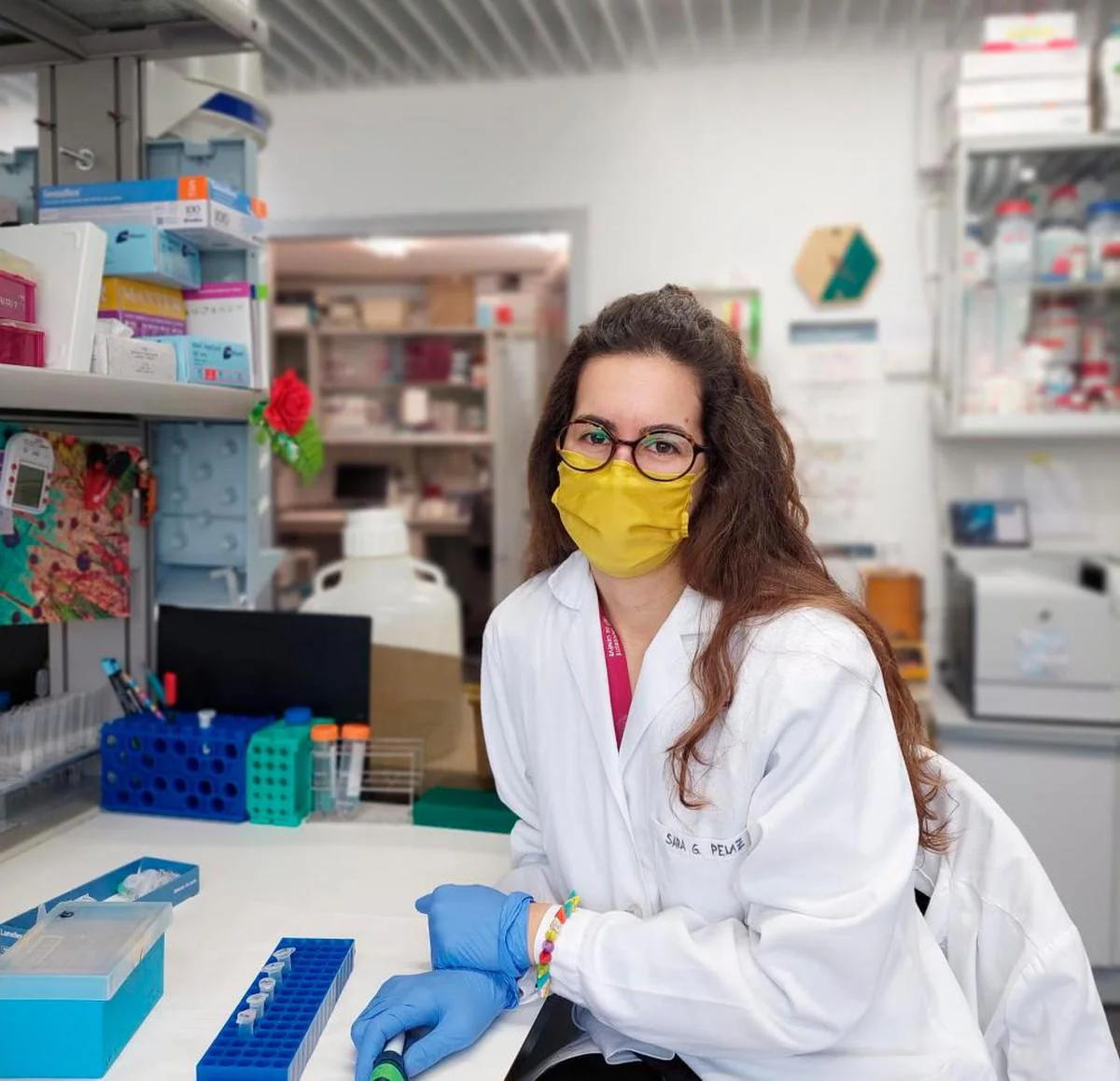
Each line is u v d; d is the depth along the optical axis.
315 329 5.69
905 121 3.18
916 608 2.96
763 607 1.05
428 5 2.89
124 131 1.68
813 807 0.94
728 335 1.11
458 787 1.65
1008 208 2.75
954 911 1.14
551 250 5.44
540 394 4.96
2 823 1.50
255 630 1.68
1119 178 2.77
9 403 1.25
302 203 3.59
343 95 3.54
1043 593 2.56
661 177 3.36
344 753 1.60
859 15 3.04
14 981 0.89
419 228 3.52
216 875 1.35
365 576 1.91
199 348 1.54
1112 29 2.78
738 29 3.10
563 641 1.17
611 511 1.04
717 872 1.04
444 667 1.75
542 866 1.24
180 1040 0.95
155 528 1.82
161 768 1.56
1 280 1.18
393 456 6.13
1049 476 3.11
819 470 3.24
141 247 1.48
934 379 3.17
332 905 1.26
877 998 1.00
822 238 3.21
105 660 1.62
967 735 2.60
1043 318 2.84
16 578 1.52
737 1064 1.01
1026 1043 1.08
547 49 3.30
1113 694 2.54
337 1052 0.94
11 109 3.53
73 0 1.49
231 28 1.50
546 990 1.03
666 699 1.06
